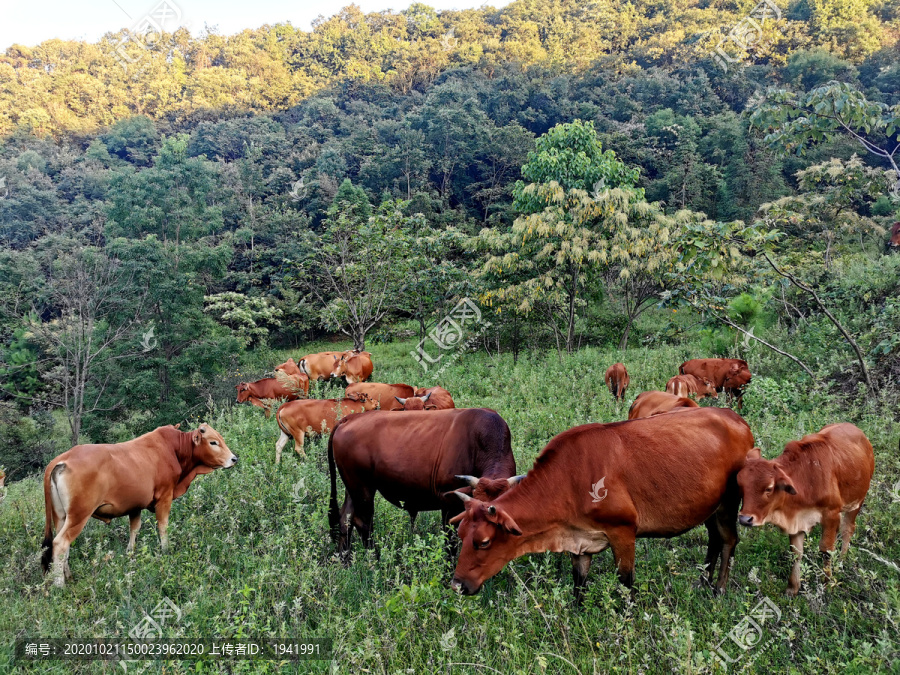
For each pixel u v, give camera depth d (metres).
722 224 9.79
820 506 4.61
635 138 59.25
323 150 62.09
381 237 18.92
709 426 5.00
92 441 21.94
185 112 89.69
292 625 4.76
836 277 15.41
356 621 4.60
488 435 5.43
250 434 11.13
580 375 14.93
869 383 9.07
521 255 20.11
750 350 13.17
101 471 6.10
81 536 6.82
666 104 75.62
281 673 4.25
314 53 119.94
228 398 21.38
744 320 13.55
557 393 12.85
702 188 46.16
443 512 5.73
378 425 6.05
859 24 81.75
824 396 9.17
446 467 5.62
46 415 22.16
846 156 45.44
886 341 9.59
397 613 4.57
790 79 72.94
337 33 121.44
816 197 11.16
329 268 20.45
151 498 6.62
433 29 132.50
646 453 4.72
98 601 5.42
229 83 97.56
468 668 4.00
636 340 23.89
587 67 95.75
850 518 5.05
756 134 50.38
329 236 20.00
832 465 4.65
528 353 21.56
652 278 19.59
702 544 5.73
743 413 9.91
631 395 11.46
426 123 66.00
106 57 96.12
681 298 10.49
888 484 5.93
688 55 93.69
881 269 14.33
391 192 54.91
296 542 5.88
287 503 7.30
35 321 23.84
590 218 19.67
